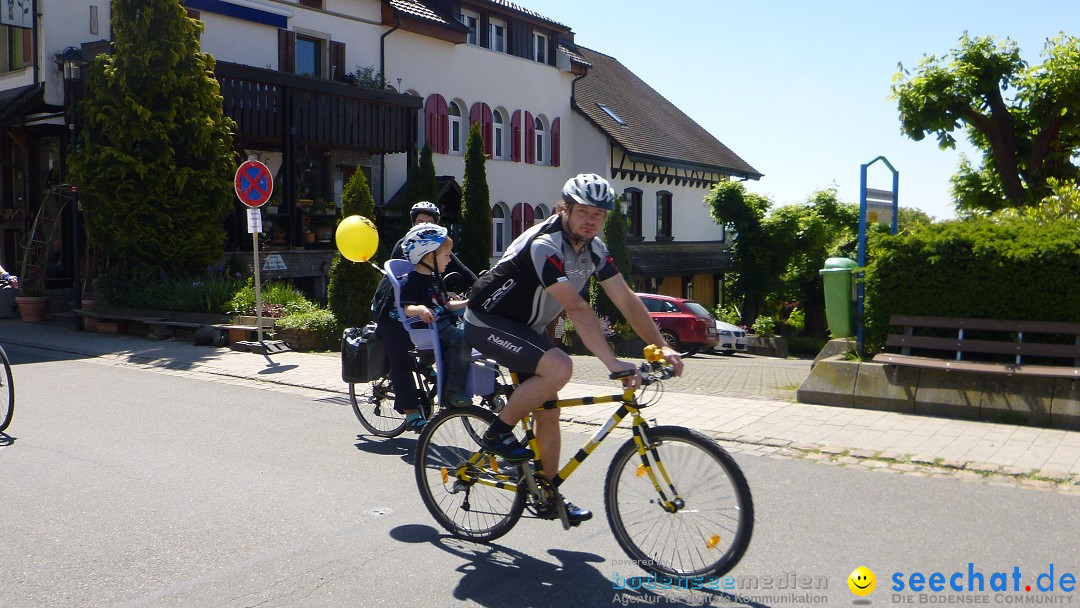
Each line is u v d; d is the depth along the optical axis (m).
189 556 4.48
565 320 17.69
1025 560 4.38
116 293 15.36
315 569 4.30
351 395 7.36
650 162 31.59
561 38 31.45
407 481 5.89
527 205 28.39
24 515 5.12
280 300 14.33
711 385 10.24
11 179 20.22
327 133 19.70
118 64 15.34
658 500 4.11
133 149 15.58
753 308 31.56
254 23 19.66
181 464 6.27
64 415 7.98
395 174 23.61
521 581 4.15
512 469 4.53
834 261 9.05
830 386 8.41
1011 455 6.38
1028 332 7.75
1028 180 15.49
